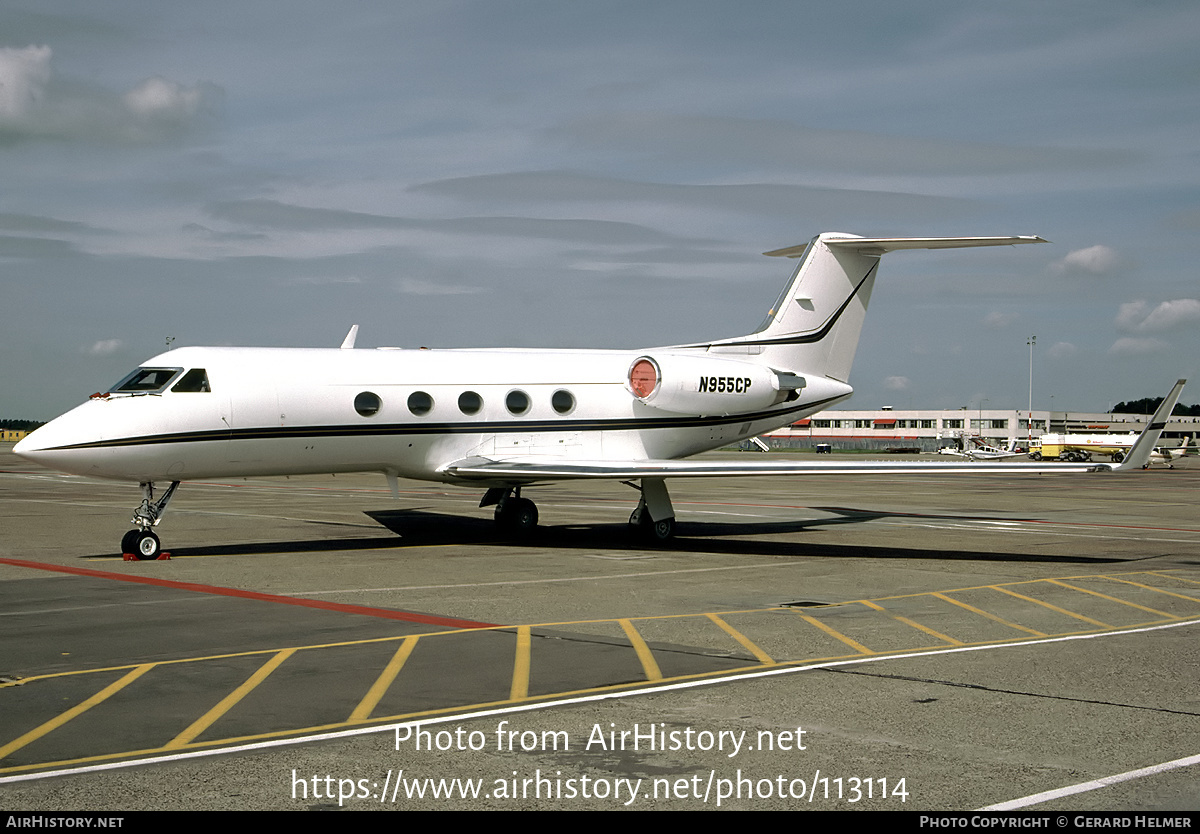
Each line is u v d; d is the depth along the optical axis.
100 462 17.23
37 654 10.18
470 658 10.01
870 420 146.00
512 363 21.78
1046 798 6.23
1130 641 11.02
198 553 19.06
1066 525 26.80
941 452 112.81
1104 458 90.31
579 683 9.00
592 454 22.23
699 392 22.72
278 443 18.77
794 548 20.67
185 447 17.86
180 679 9.13
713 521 27.56
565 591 14.48
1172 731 7.59
